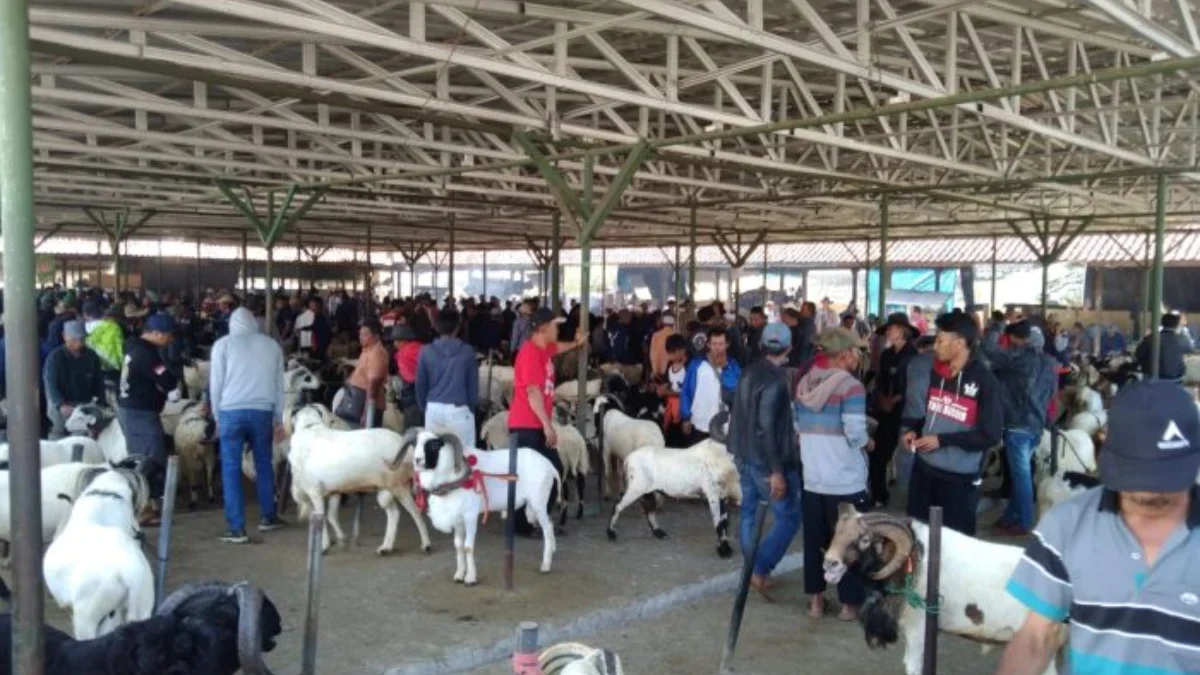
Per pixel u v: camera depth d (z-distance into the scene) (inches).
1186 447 77.8
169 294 1062.4
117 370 396.8
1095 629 83.5
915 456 227.5
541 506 275.3
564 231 1170.6
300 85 327.9
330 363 604.1
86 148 530.3
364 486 291.0
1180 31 285.4
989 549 176.7
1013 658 90.1
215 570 271.0
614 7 318.0
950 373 221.3
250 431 307.1
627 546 309.9
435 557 291.6
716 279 1482.5
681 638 234.1
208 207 845.8
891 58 375.9
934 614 156.6
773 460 242.7
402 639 220.2
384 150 628.4
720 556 298.2
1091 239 1211.9
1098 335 854.5
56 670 130.1
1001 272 1334.9
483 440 400.2
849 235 1152.2
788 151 645.3
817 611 248.7
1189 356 633.6
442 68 355.3
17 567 105.4
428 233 1282.0
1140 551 82.0
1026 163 647.1
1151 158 485.7
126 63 287.7
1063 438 344.8
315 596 175.0
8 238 102.5
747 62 360.2
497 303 942.4
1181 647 79.9
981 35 370.0
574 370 549.6
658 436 359.3
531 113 401.1
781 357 246.8
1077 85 265.9
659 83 407.2
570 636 233.3
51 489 243.0
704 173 694.5
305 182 647.1
